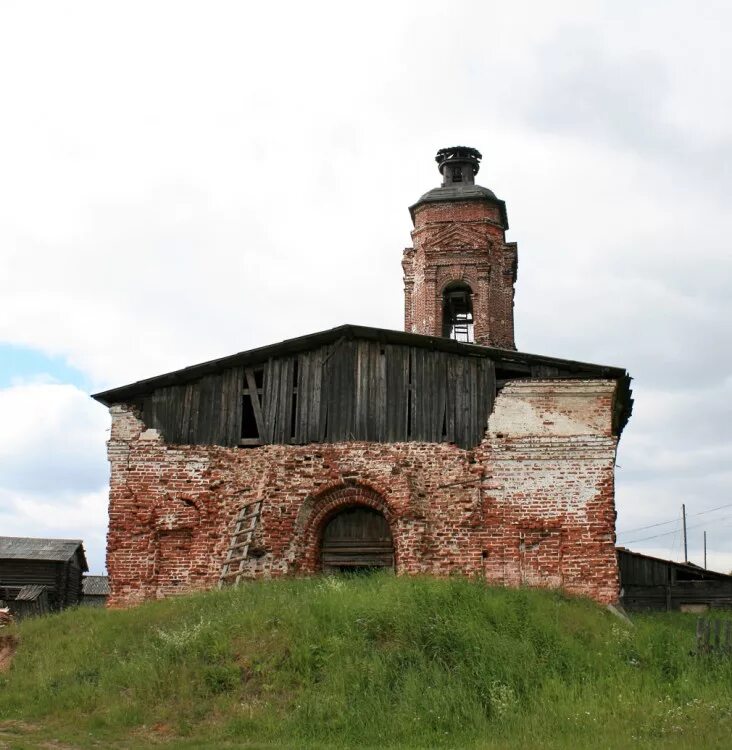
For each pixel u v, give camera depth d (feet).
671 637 52.75
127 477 76.54
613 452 70.33
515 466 71.20
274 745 38.52
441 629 47.57
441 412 73.56
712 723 38.81
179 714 43.39
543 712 41.09
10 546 126.62
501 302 113.80
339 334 76.13
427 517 71.10
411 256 118.73
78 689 47.39
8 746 38.81
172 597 69.05
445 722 40.86
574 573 68.59
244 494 74.54
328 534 74.02
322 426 75.05
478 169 120.78
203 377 78.48
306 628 48.88
